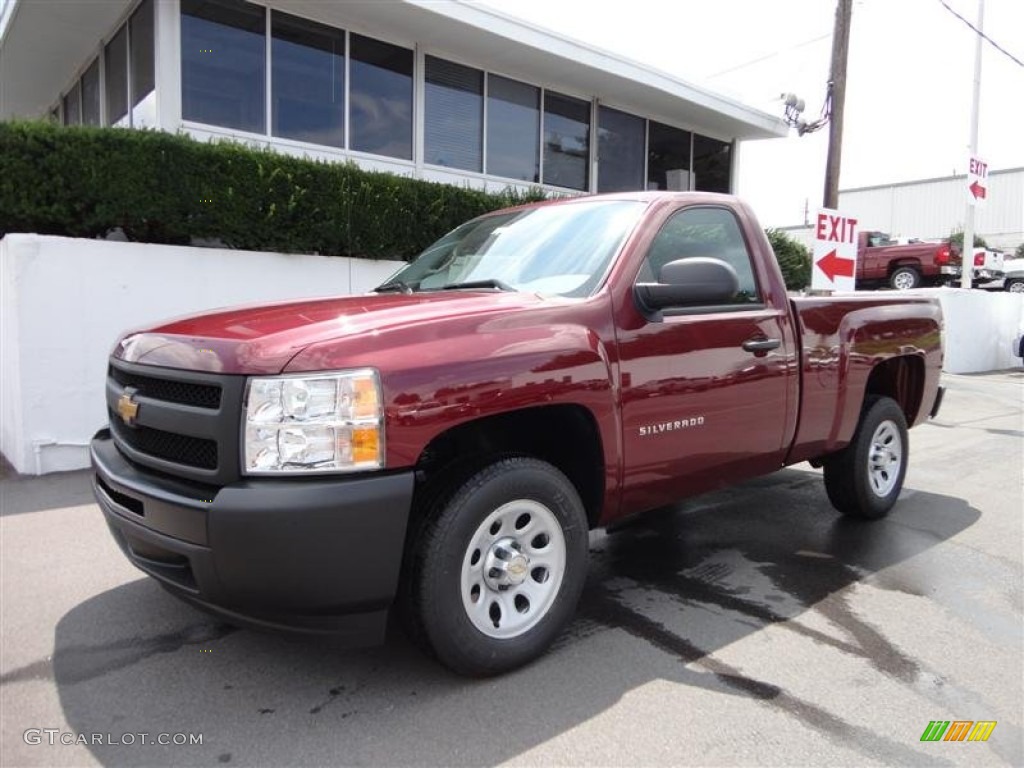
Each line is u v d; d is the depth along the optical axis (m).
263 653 3.12
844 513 5.07
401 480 2.53
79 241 6.04
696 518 5.17
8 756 2.43
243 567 2.40
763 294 4.02
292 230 7.38
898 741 2.56
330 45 9.64
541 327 2.97
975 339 14.88
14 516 4.91
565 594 3.08
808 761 2.44
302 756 2.44
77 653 3.11
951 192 40.41
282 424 2.43
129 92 9.57
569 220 3.86
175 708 2.71
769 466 4.13
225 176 6.90
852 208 44.09
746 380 3.77
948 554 4.43
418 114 10.59
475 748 2.49
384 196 8.03
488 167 11.69
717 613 3.59
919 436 8.36
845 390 4.45
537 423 3.25
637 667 3.04
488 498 2.78
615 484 3.24
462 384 2.67
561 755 2.45
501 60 11.32
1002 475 6.48
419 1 9.27
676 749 2.49
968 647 3.26
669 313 3.47
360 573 2.49
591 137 13.22
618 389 3.18
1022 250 37.28
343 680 2.90
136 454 2.85
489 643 2.85
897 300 5.03
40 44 10.67
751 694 2.85
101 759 2.42
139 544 2.78
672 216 3.68
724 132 15.80
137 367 2.91
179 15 8.33
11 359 6.07
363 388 2.49
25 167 5.95
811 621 3.50
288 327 2.72
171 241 7.03
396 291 4.02
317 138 9.61
